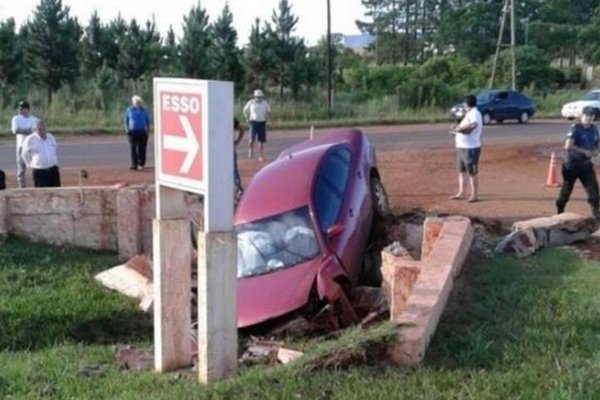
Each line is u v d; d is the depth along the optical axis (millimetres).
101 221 12141
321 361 5719
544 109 48812
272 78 49781
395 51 105562
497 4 90812
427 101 46750
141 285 9945
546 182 18656
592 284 8039
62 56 44938
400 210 14625
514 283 8102
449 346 6082
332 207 9859
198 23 49906
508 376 5430
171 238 6570
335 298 8617
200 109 5953
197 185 6066
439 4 106438
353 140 11562
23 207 12148
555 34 89000
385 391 5191
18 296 9750
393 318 6684
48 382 6500
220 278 6043
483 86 59844
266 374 5711
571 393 5086
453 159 23203
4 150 26969
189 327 6734
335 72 56781
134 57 48531
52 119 35656
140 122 21141
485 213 14469
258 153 24906
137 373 6703
